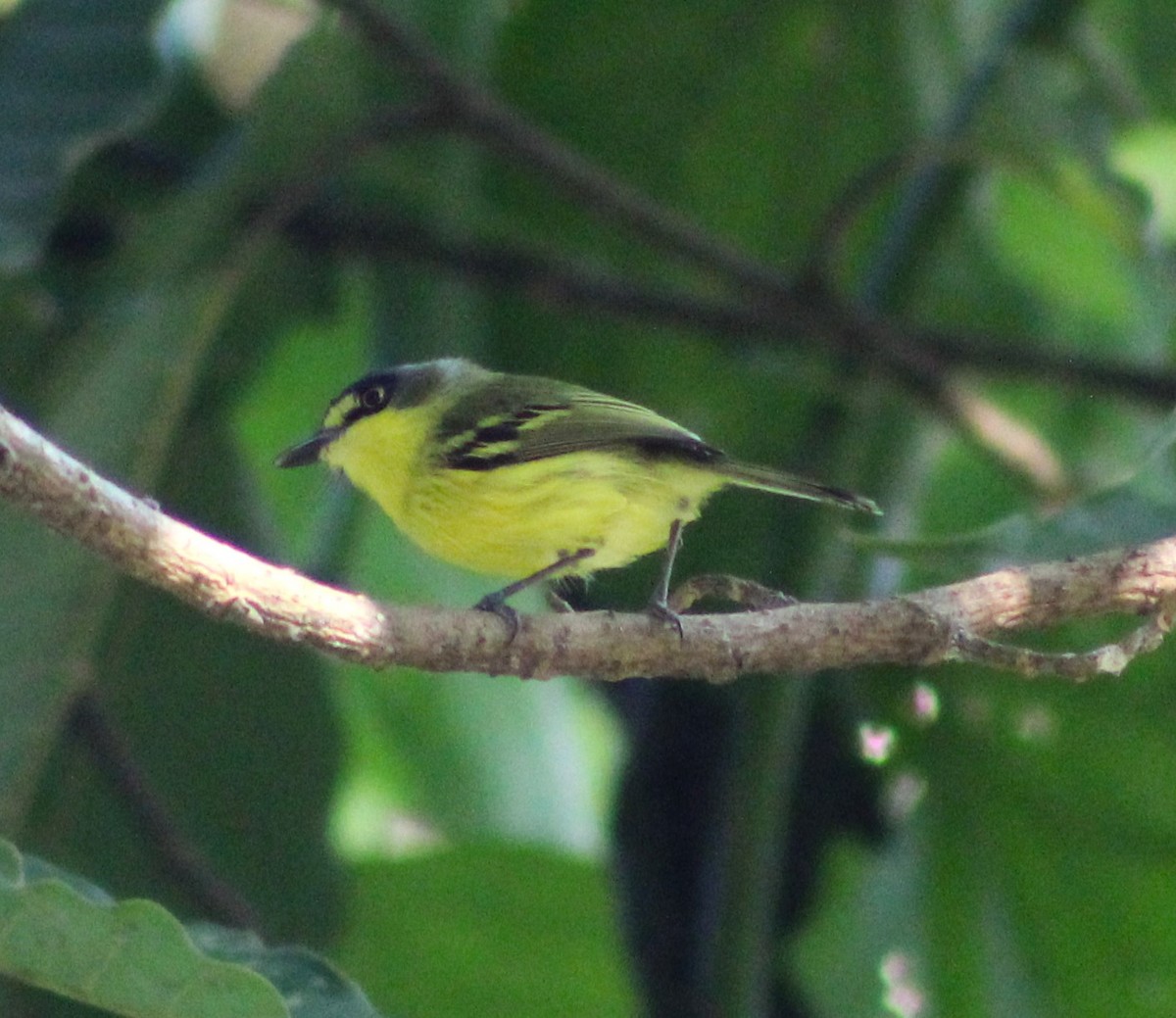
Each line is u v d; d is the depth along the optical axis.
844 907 10.02
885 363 11.25
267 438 13.34
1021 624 6.91
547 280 11.71
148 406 8.71
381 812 12.12
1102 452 13.77
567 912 10.30
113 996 5.52
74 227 11.24
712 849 9.86
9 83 9.12
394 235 11.52
